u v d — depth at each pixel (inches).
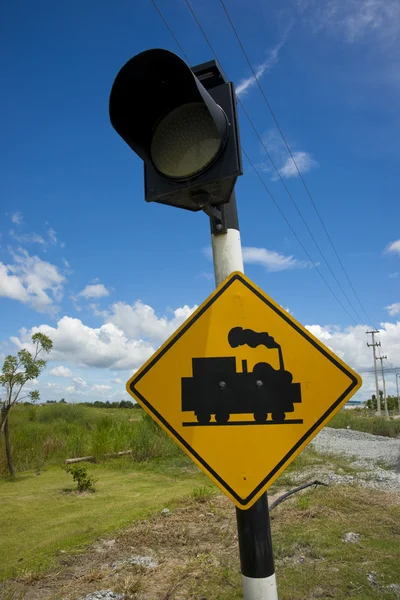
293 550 167.6
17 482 335.3
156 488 313.1
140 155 80.2
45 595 144.9
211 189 80.1
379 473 336.2
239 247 91.5
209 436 77.3
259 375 78.1
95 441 443.8
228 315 81.5
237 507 74.6
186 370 80.1
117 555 177.2
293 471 344.5
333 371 76.2
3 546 196.9
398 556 159.3
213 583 145.1
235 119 77.9
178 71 72.6
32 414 722.2
